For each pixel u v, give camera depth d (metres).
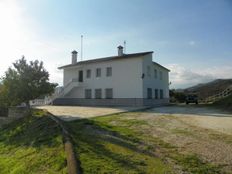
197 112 20.61
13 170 8.29
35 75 21.17
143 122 13.61
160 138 9.21
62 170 6.62
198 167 5.95
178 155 6.95
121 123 13.20
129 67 31.30
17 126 17.45
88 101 35.44
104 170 5.89
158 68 35.62
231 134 10.02
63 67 39.12
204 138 9.20
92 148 7.80
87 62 36.44
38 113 18.83
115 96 32.41
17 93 20.48
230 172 5.63
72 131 10.82
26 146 10.93
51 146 9.26
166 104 35.44
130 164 6.24
